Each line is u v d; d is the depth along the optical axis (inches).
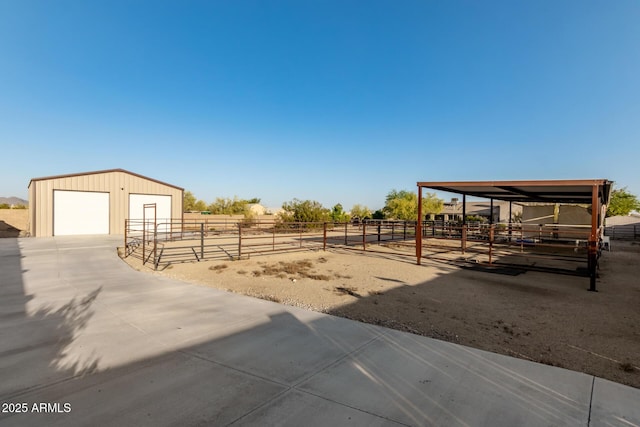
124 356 155.4
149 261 456.8
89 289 289.6
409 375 139.6
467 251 610.9
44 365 145.3
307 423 106.6
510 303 265.1
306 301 264.2
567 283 345.1
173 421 106.9
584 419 110.7
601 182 330.0
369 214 1724.9
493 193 592.7
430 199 1592.0
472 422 108.0
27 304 241.4
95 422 105.7
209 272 385.1
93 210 888.9
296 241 781.3
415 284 332.8
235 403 117.6
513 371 144.3
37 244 648.4
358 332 190.2
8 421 105.3
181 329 191.9
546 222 813.9
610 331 202.7
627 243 877.8
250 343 172.7
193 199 2021.4
